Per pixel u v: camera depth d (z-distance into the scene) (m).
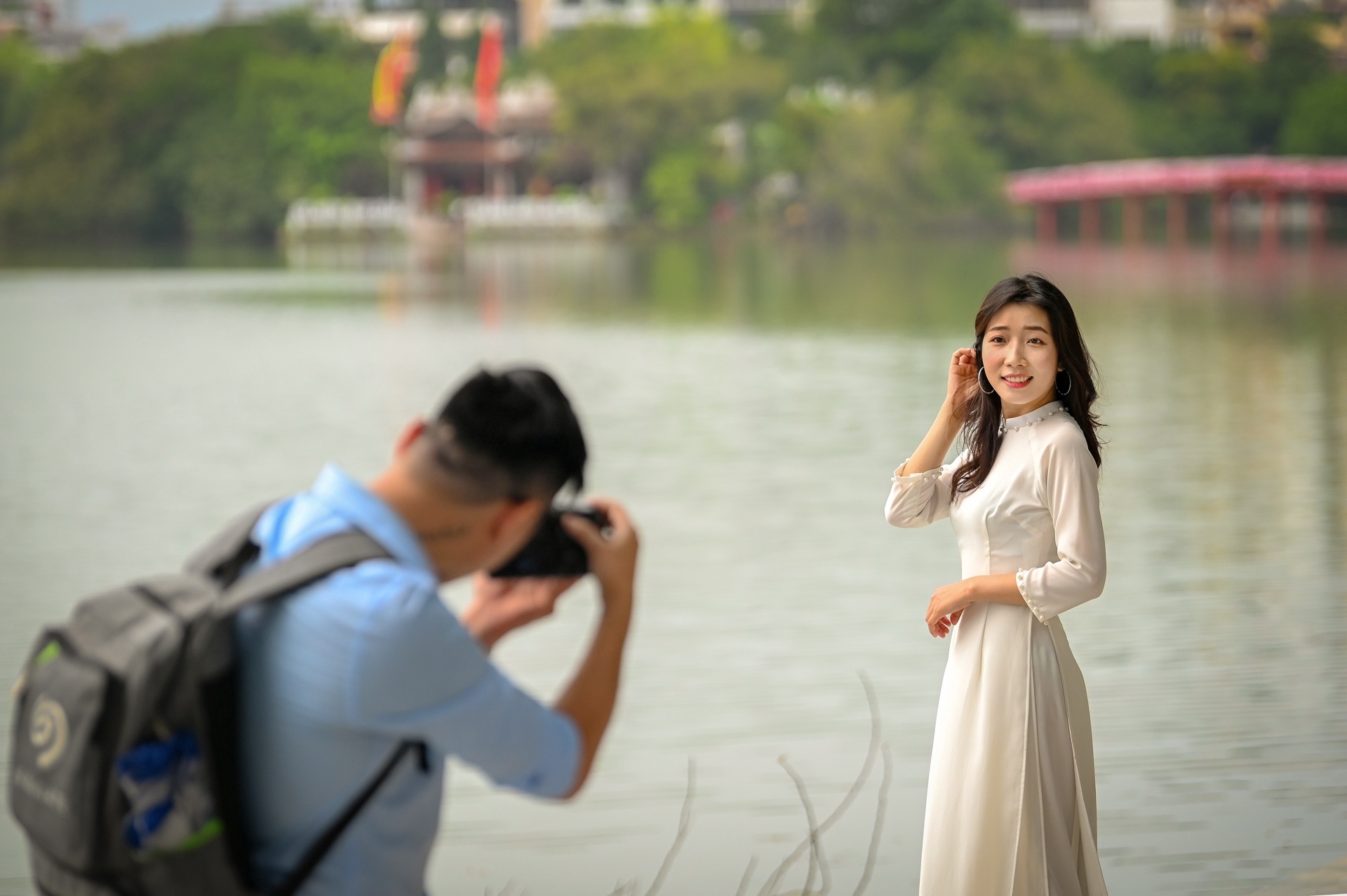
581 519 1.71
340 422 13.98
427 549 1.60
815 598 6.88
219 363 19.66
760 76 84.69
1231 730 4.68
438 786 1.61
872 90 90.00
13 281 42.50
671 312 28.94
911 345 21.27
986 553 2.49
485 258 58.19
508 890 3.77
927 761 4.65
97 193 84.06
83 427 13.64
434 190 87.94
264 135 84.06
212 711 1.45
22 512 9.54
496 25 85.50
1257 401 14.01
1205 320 24.30
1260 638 5.82
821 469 10.70
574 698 1.66
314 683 1.47
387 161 85.56
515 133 87.31
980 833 2.43
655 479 10.38
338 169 85.12
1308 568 7.09
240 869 1.49
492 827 4.21
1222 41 97.06
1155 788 4.21
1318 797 4.10
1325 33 91.25
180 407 15.16
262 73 84.69
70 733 1.42
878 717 5.10
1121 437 11.77
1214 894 3.50
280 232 82.69
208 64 87.50
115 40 109.81
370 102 85.50
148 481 10.77
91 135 84.81
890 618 6.49
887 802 4.30
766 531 8.44
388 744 1.52
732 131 85.25
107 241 83.56
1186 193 72.06
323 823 1.52
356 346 22.16
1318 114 86.25
